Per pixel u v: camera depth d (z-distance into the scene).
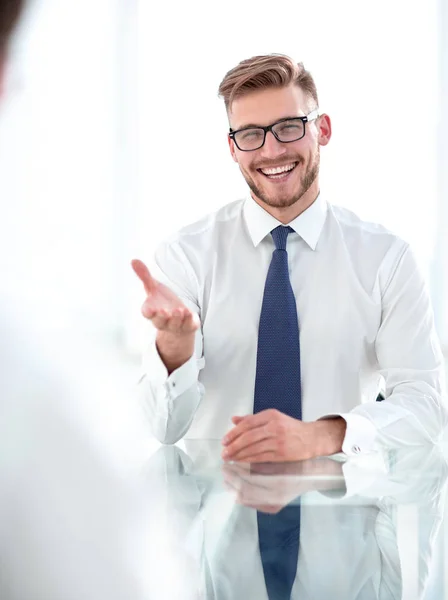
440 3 6.02
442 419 2.12
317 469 1.50
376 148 6.09
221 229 2.51
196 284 2.46
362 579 0.82
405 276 2.38
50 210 5.77
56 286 0.44
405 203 6.09
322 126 2.46
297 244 2.44
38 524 0.40
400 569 0.87
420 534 1.00
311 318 2.39
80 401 0.42
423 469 1.50
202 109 6.20
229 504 1.15
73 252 5.95
